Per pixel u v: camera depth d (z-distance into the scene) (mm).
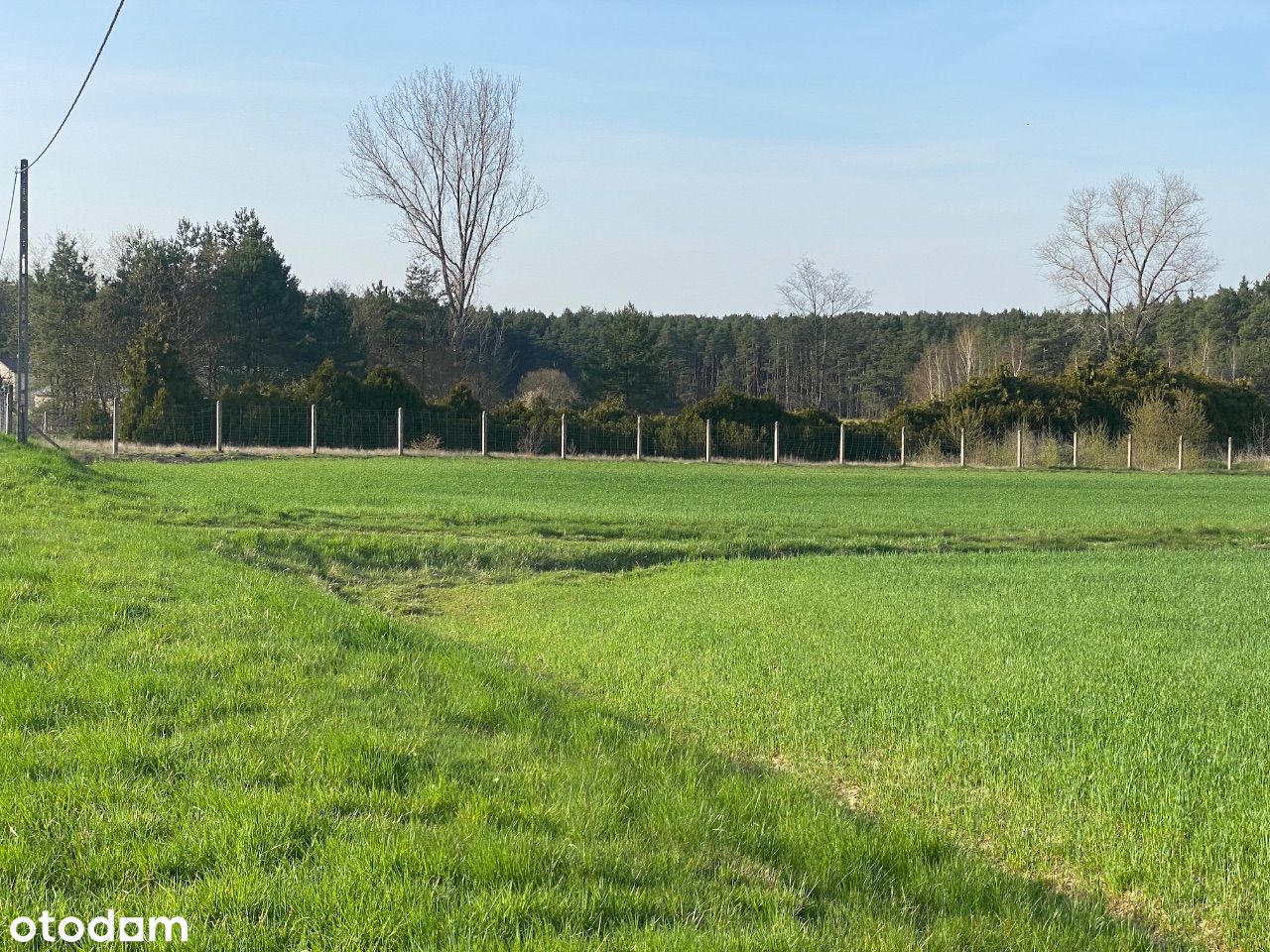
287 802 5527
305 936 4289
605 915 4621
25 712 6738
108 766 5938
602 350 87625
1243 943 5113
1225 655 10984
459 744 6965
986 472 45938
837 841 5863
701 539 21391
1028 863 6035
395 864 4910
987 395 56250
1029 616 13383
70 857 4852
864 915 4910
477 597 16406
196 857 4895
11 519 17203
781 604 14406
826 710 8820
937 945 4699
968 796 6934
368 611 11977
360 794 5750
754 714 8766
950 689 9438
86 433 44031
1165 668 10344
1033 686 9547
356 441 45656
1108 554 20719
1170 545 23688
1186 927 5297
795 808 6418
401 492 27266
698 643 11711
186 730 6684
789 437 50656
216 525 19859
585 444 49031
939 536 23031
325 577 17109
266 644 9125
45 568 11891
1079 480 41938
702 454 49531
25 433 28312
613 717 8414
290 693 7727
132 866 4801
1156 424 52875
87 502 20547
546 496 28094
